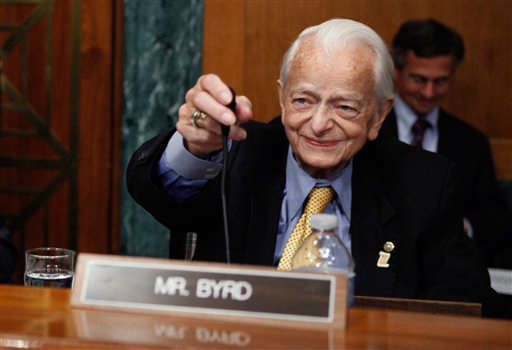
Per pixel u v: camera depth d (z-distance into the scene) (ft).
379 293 5.45
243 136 4.46
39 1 12.98
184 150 5.00
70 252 5.30
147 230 13.17
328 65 5.14
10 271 6.78
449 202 5.80
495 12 12.16
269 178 5.74
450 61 10.75
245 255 5.54
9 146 13.41
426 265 5.72
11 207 13.51
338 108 5.20
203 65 12.42
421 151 6.06
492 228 10.95
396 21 11.83
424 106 10.89
